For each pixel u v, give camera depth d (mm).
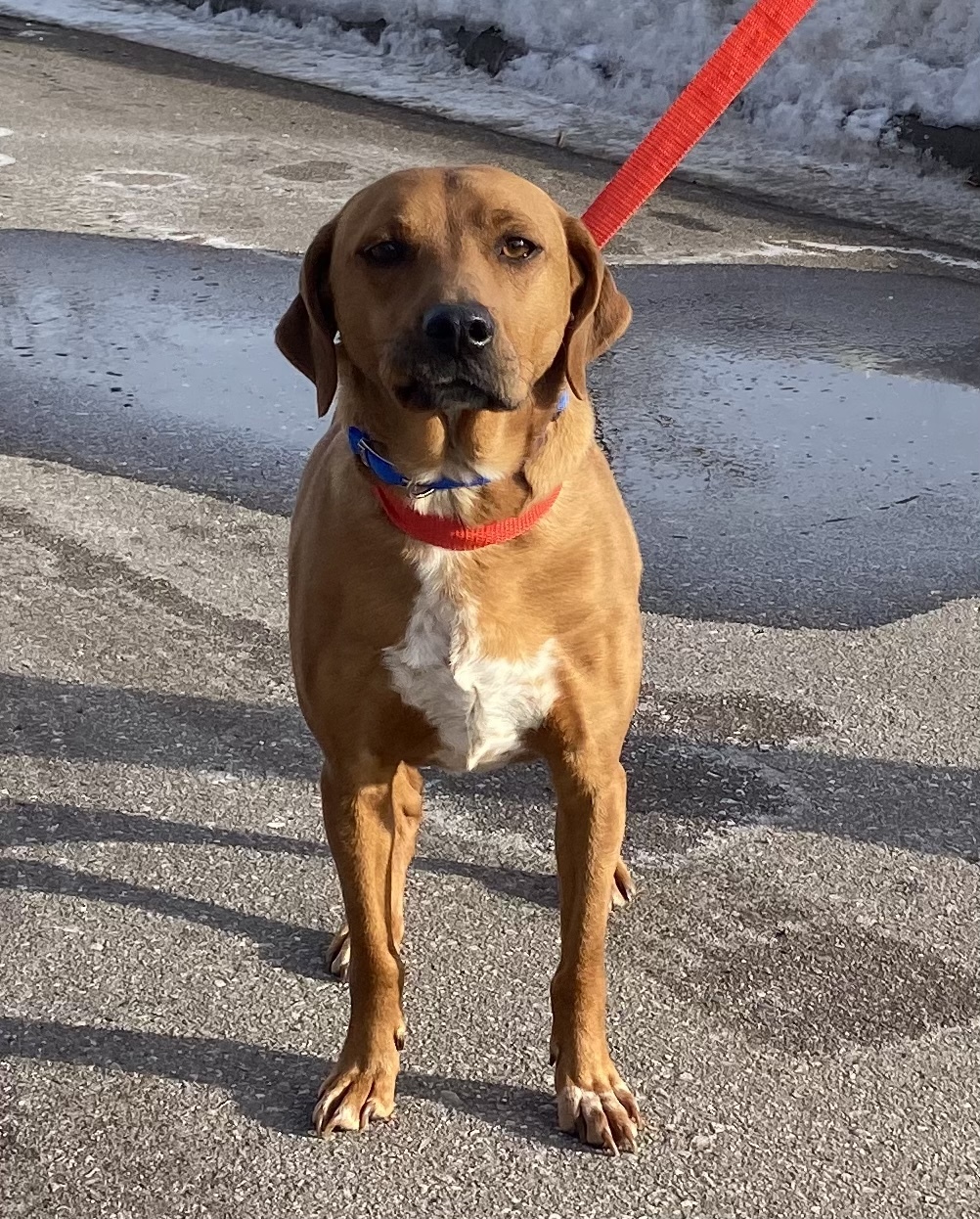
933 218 3252
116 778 1382
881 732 1471
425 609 1006
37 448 2035
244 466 2010
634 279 2791
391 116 4016
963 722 1490
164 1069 1054
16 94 4125
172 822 1326
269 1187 957
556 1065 1045
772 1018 1110
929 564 1794
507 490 991
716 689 1538
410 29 4828
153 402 2197
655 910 1227
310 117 3975
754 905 1235
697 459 2059
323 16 5109
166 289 2674
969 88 3531
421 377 944
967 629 1657
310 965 1168
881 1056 1075
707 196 3357
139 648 1582
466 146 3699
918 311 2664
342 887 1044
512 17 4559
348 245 1021
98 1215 930
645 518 1889
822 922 1215
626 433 2135
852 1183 969
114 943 1178
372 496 1010
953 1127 1015
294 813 1346
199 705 1493
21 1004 1110
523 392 973
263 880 1258
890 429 2168
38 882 1242
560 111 4133
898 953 1180
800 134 3787
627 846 1306
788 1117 1021
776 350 2459
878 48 3803
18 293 2619
